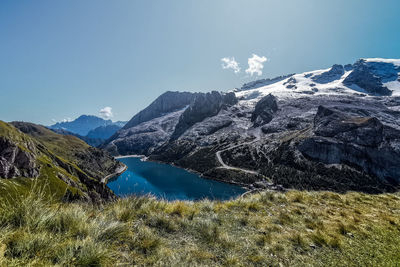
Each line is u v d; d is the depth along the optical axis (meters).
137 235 5.04
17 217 4.29
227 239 5.43
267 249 5.19
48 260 3.46
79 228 4.57
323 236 5.95
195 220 6.71
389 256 4.96
